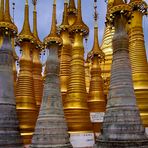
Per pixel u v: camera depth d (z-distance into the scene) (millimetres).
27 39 30891
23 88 29516
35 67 34500
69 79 28406
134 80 25125
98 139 20266
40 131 22375
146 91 24609
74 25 29234
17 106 28781
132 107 19688
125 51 21141
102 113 31297
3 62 25328
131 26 27156
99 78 33000
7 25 25906
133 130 19016
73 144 25719
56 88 23891
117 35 21484
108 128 19625
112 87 20641
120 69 20688
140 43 26484
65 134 22719
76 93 27219
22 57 30719
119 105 19750
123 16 21703
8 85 24938
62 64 32062
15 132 24000
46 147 21766
